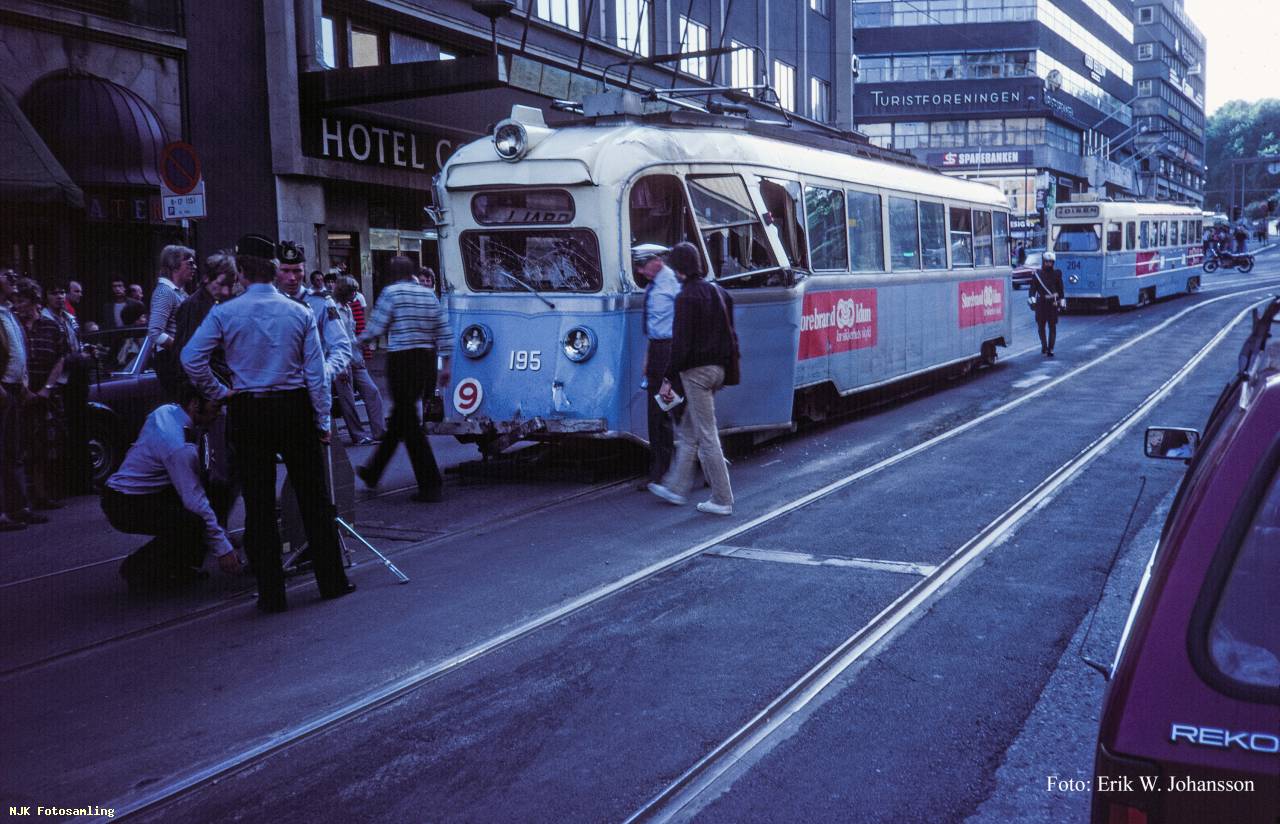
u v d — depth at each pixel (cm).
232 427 605
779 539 733
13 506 851
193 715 464
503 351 967
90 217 1523
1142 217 3117
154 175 1520
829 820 365
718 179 1026
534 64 2172
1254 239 8838
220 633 574
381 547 743
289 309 602
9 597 653
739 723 441
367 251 2086
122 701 482
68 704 480
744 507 836
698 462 1028
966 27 7175
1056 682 480
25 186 1313
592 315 931
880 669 499
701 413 812
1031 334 2495
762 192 1088
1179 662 213
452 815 372
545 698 472
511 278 975
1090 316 2981
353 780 400
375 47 2080
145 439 635
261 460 602
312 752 424
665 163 967
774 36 3428
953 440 1127
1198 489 231
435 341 888
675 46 2895
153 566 658
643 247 930
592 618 578
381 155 2056
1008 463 983
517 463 1025
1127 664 219
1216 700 209
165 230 1666
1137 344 2184
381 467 903
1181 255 3534
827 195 1235
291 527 669
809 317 1181
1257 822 204
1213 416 342
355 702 471
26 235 1473
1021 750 415
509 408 962
